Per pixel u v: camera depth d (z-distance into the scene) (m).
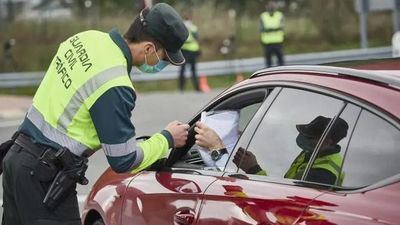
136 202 5.41
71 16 34.62
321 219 3.80
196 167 5.15
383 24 34.84
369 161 3.86
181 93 24.08
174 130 4.96
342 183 3.94
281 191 4.20
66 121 4.72
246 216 4.28
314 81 4.40
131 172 5.23
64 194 4.73
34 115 4.82
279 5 36.47
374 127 3.90
